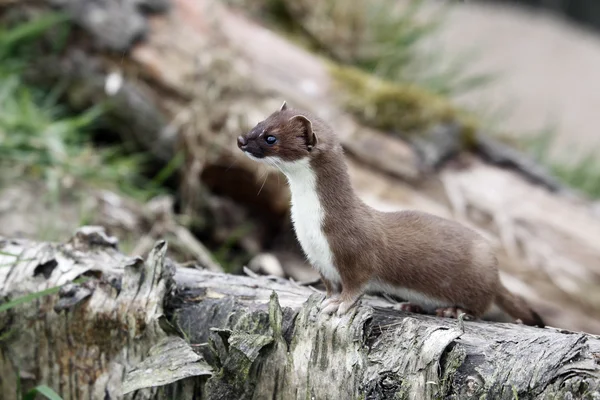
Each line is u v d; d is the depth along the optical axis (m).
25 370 6.47
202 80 11.42
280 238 11.62
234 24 12.53
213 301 6.03
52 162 10.78
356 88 11.78
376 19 15.27
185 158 11.34
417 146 11.42
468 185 11.35
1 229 9.78
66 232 10.00
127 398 6.17
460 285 6.28
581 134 18.77
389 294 6.50
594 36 27.09
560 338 5.16
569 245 10.95
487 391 5.02
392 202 10.88
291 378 5.58
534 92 20.53
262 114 11.28
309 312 5.66
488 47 22.27
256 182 11.17
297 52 12.27
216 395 5.63
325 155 6.10
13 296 6.37
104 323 6.15
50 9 11.91
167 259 6.30
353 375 5.37
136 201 10.92
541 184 11.79
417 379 5.17
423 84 15.17
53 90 12.14
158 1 11.98
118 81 11.52
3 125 10.75
